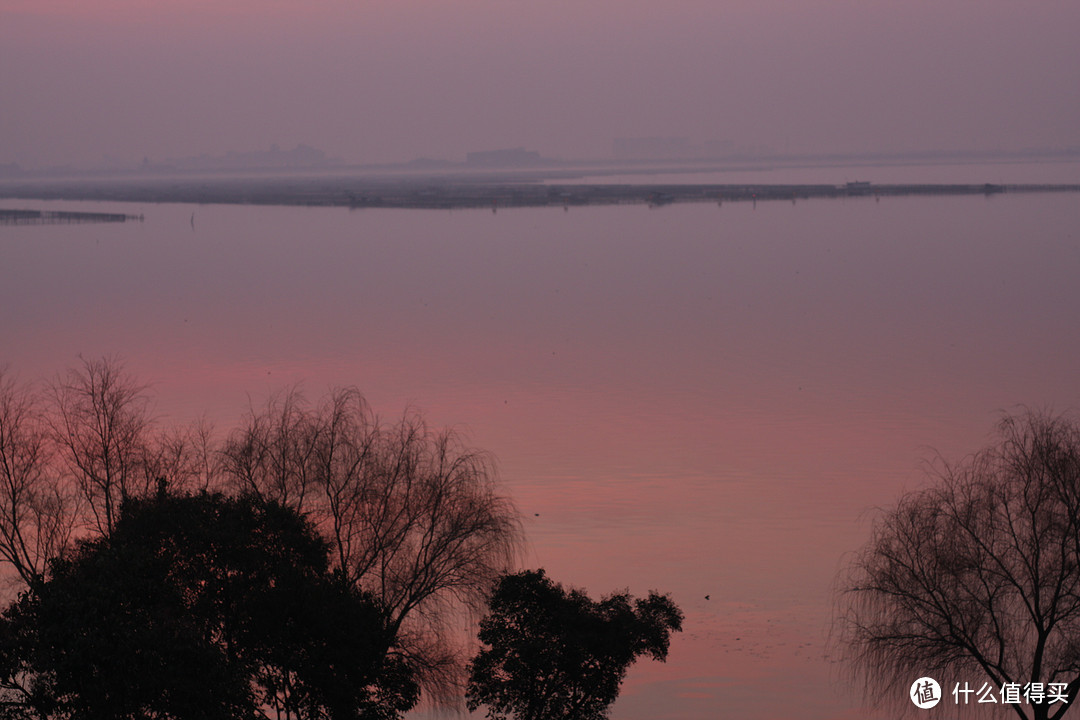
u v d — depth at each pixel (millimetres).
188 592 63938
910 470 151500
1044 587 78500
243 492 78375
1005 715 80750
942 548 79375
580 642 68438
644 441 169750
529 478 150375
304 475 86438
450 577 87250
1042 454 80938
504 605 71375
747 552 120125
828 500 138500
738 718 82875
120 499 90375
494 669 71125
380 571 86812
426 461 93500
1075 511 76312
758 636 97312
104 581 58750
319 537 72125
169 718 57844
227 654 62938
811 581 111000
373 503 86812
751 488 144000
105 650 55750
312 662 63125
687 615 102688
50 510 89438
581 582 111938
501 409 193625
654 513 134625
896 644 80625
